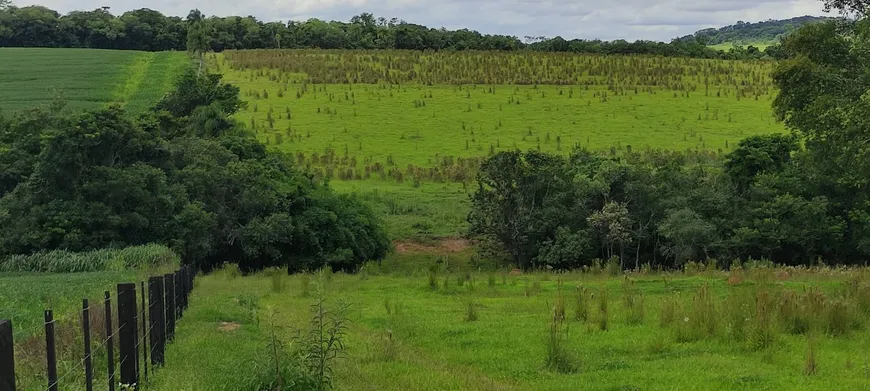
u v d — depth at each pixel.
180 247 33.34
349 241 40.38
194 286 22.25
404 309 17.22
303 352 8.50
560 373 10.35
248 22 114.56
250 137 47.19
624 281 20.97
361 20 134.88
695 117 69.56
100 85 76.88
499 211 39.00
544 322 14.68
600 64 89.75
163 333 10.67
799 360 10.62
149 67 90.75
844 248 37.75
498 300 18.83
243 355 10.51
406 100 74.06
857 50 25.20
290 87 77.12
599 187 38.75
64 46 120.50
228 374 9.15
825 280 21.02
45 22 119.62
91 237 31.52
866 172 24.11
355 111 69.44
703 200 38.50
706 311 12.92
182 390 8.24
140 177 33.12
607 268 27.30
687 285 20.78
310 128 63.84
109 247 31.16
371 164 55.62
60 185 32.59
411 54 95.00
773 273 22.59
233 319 15.11
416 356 11.59
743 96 78.00
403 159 57.12
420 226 44.69
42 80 79.94
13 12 123.00
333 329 8.80
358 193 49.25
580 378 9.93
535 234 38.91
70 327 10.00
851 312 13.04
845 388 8.91
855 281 16.64
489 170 39.75
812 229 36.44
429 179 53.06
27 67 89.19
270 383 8.08
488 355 11.66
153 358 9.91
